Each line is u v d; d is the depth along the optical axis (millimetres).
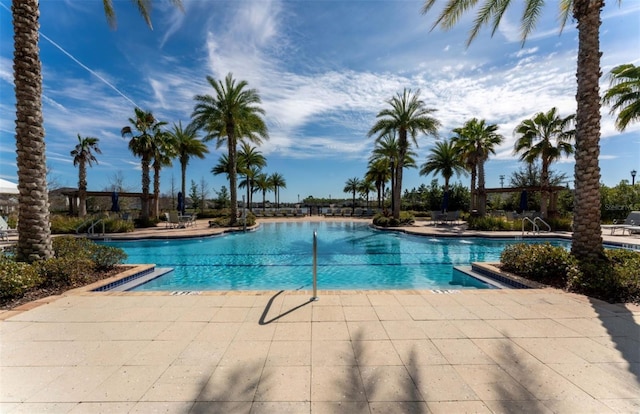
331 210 29469
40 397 1889
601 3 4969
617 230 14359
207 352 2490
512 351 2494
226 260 8672
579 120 5164
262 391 1945
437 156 23969
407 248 10547
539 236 12234
